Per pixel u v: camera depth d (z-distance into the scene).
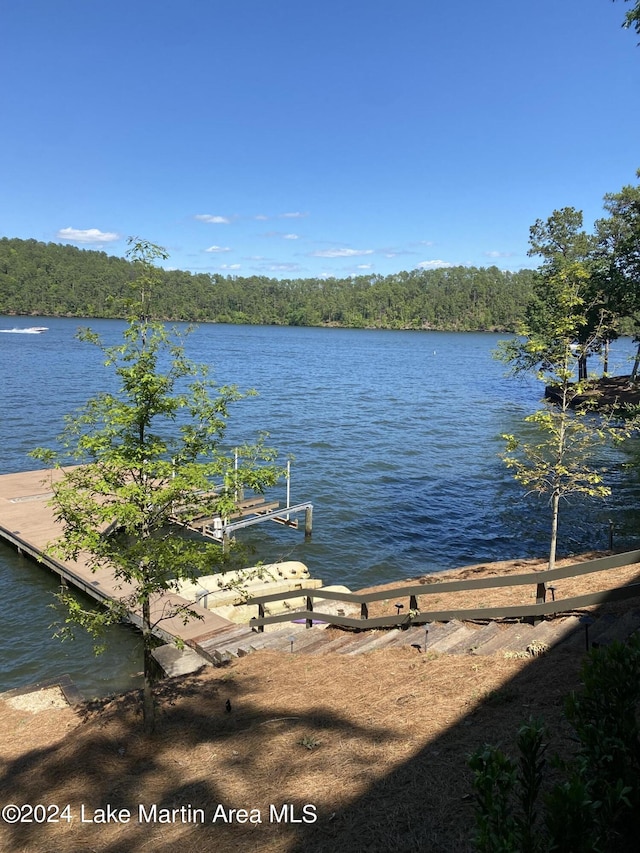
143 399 7.00
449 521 21.94
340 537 20.52
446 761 5.23
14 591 15.94
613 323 12.87
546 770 4.57
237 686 8.65
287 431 37.00
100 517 6.72
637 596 8.60
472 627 9.62
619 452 31.20
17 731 8.48
